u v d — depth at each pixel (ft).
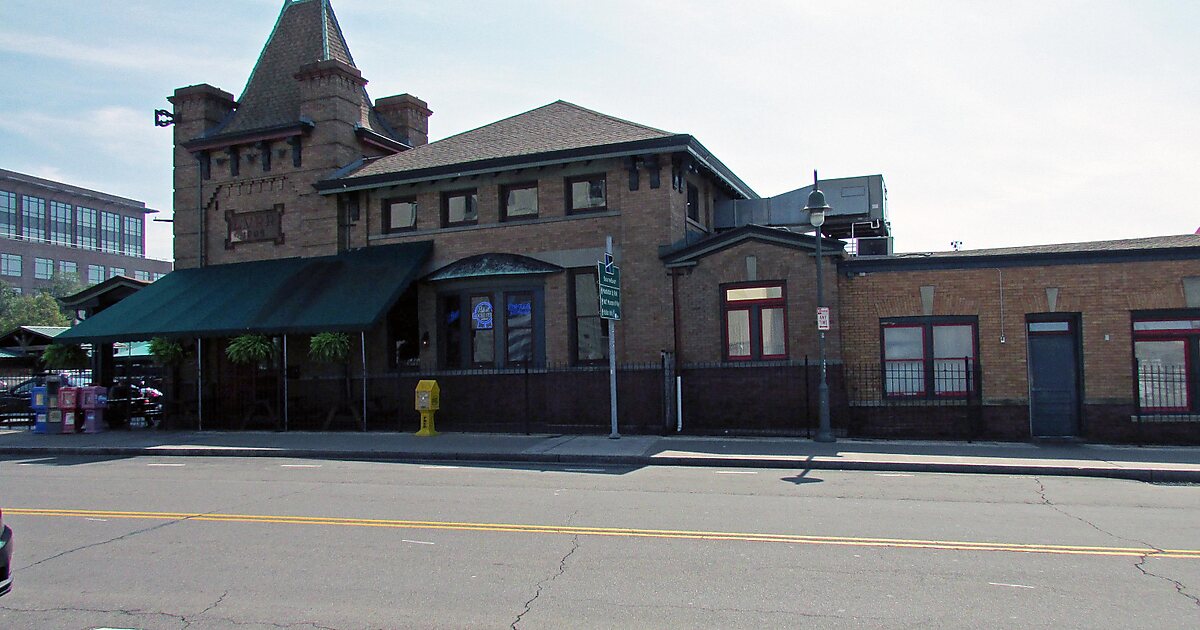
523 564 24.77
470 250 67.77
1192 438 53.78
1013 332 56.34
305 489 39.01
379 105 86.63
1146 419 54.24
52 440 63.00
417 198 70.13
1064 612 19.98
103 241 352.90
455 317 68.33
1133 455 48.19
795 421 58.03
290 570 24.36
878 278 58.23
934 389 57.41
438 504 34.78
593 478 42.45
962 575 23.27
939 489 38.60
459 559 25.40
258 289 69.92
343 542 27.76
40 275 316.60
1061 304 55.67
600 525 30.17
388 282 65.10
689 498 36.01
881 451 50.06
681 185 65.62
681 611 20.21
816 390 57.82
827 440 54.08
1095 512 32.76
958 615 19.79
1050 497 36.40
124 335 68.33
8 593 21.84
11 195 313.53
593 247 64.18
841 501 35.19
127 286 77.36
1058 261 55.77
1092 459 46.50
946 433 56.75
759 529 29.37
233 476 43.96
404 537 28.43
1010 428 56.03
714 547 26.71
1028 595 21.38
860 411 58.03
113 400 73.31
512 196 67.87
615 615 19.95
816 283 58.23
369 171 70.64
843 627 18.98
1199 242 58.54
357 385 69.82
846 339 58.49
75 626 19.65
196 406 72.69
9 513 33.45
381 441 57.98
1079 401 55.67
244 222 76.43
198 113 79.41
